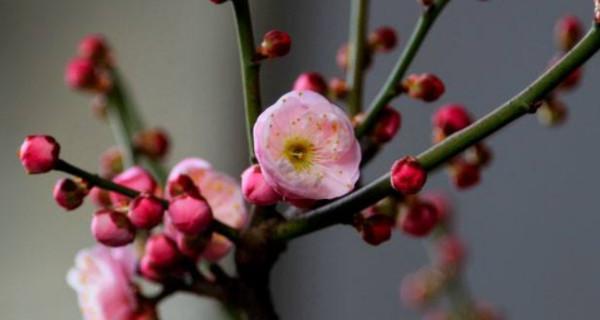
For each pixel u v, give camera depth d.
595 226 1.08
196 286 0.60
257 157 0.56
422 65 1.17
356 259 1.24
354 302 1.23
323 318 1.25
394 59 1.17
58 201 0.58
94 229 0.57
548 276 1.11
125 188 0.58
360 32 0.62
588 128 1.08
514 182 1.13
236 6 0.57
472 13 1.15
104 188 0.58
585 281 1.09
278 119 0.56
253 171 0.56
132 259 0.61
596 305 1.08
